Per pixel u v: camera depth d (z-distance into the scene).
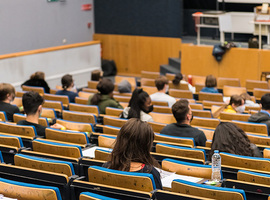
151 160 3.38
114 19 17.38
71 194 3.48
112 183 3.37
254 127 6.16
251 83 11.74
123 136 3.34
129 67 17.58
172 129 5.41
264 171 4.03
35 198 3.12
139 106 6.55
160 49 16.72
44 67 14.87
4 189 3.22
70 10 16.42
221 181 3.69
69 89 9.30
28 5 14.77
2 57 13.45
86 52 16.38
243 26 15.70
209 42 15.16
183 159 4.35
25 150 4.54
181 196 3.07
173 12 16.17
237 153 4.43
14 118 6.37
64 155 4.46
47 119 6.68
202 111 7.50
